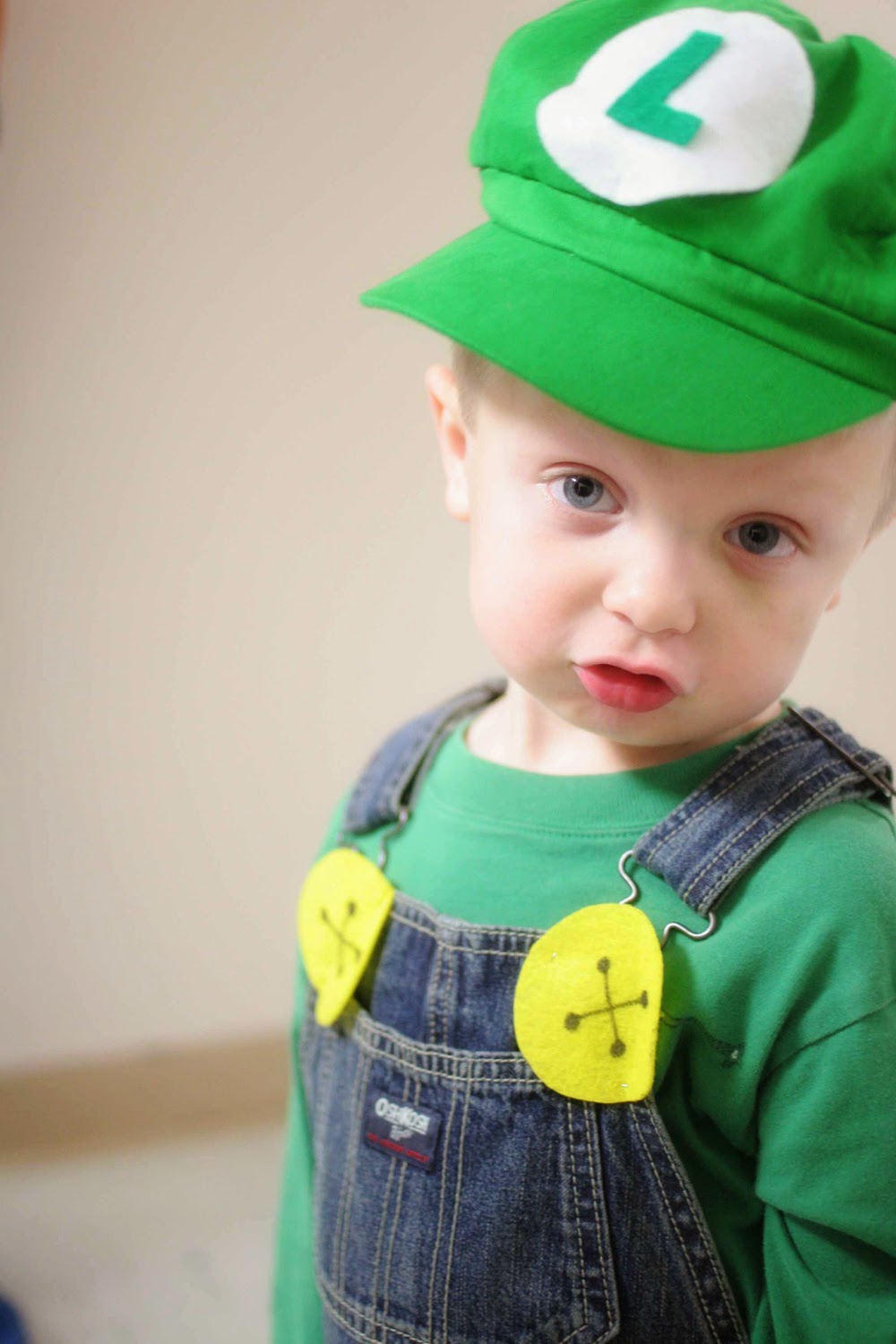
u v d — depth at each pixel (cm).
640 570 44
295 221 97
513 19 94
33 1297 93
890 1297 46
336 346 99
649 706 45
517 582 46
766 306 43
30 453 99
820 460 43
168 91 93
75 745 107
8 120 92
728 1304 48
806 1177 46
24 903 109
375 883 54
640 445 43
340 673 108
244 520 103
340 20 93
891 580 104
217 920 112
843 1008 45
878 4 88
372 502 103
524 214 46
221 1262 96
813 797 47
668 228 43
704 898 46
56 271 95
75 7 91
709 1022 46
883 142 43
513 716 54
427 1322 49
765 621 45
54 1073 112
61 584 103
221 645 106
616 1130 47
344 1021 53
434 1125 49
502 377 46
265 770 110
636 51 44
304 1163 59
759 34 44
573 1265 47
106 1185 106
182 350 98
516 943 49
